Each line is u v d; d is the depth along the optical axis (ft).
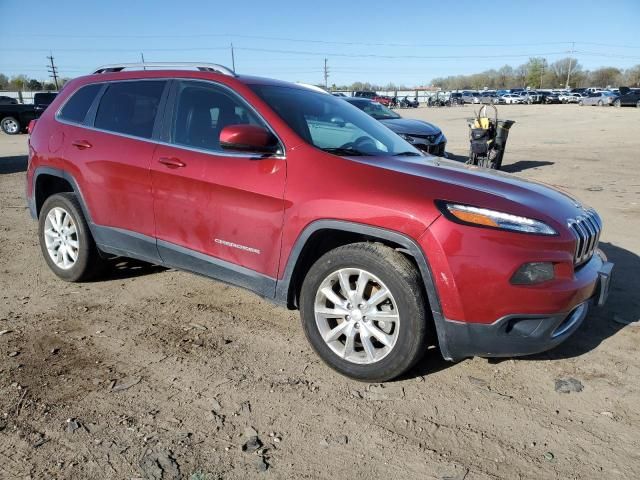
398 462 8.29
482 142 35.09
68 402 9.58
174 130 12.72
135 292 14.84
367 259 9.92
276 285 11.18
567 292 9.46
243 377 10.58
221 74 12.59
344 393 10.11
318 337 10.77
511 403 9.89
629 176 35.35
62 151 14.62
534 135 69.62
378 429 9.07
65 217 15.11
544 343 9.66
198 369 10.84
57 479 7.71
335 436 8.86
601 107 160.15
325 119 12.62
